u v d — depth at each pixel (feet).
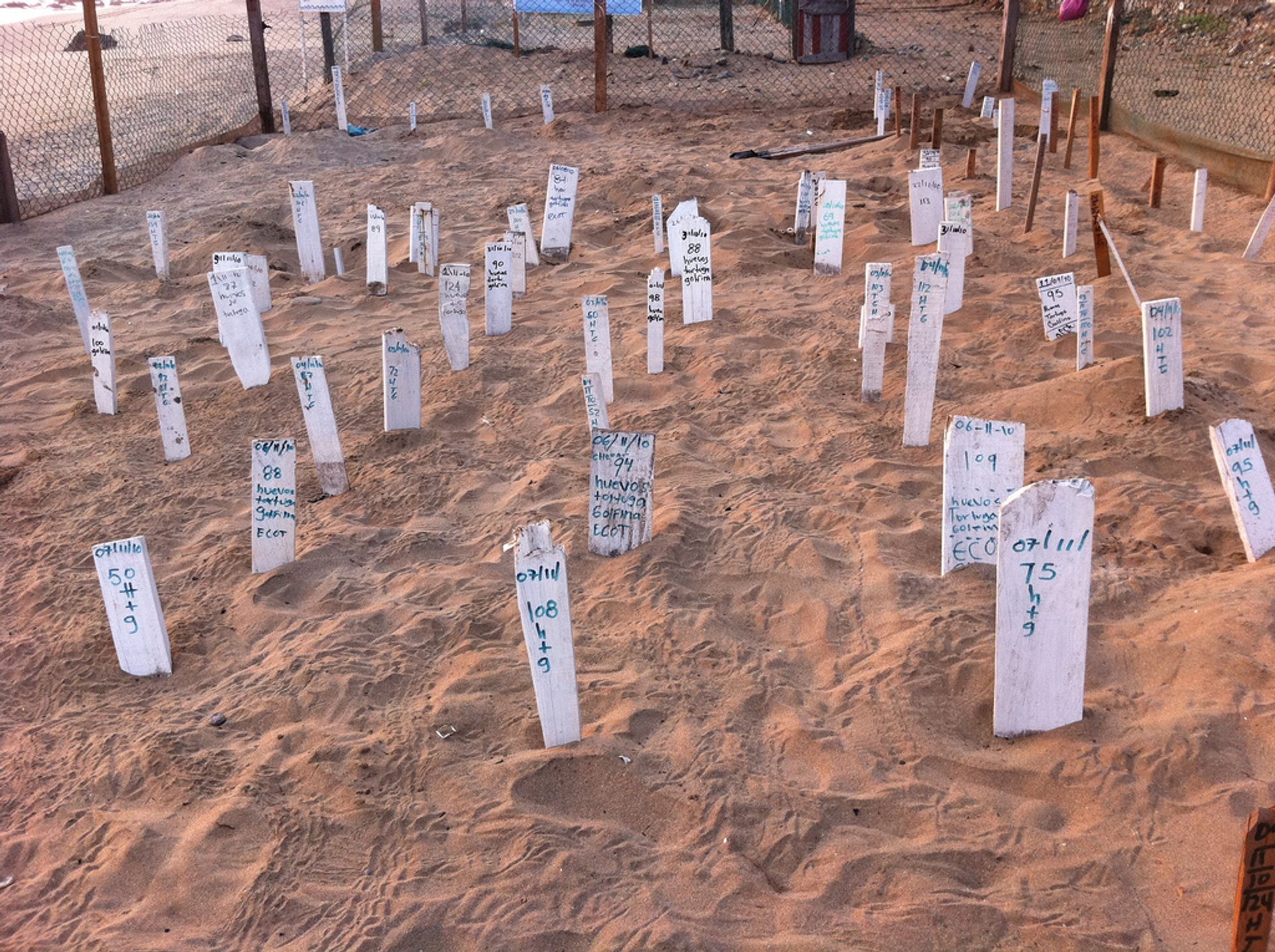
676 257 28.66
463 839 10.75
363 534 16.83
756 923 9.76
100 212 39.83
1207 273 26.22
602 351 20.95
